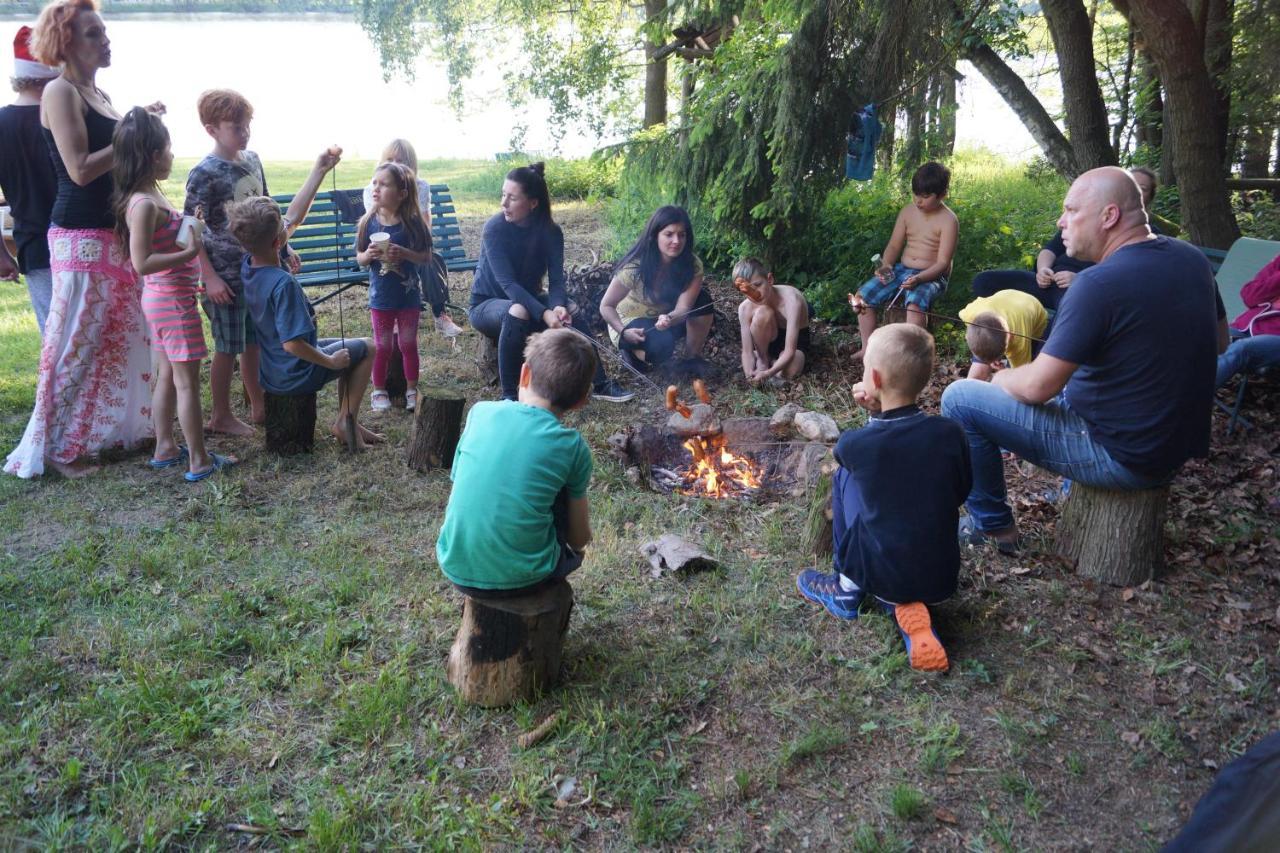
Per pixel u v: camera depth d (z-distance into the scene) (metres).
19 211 4.71
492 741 2.93
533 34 16.02
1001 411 3.69
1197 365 3.28
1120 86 12.08
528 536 2.93
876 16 6.55
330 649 3.33
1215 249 6.59
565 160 15.98
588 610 3.62
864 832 2.56
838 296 7.16
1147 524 3.65
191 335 4.50
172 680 3.13
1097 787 2.75
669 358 6.33
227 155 4.96
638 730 2.96
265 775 2.77
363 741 2.90
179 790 2.69
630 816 2.64
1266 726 2.98
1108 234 3.34
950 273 6.65
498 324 5.60
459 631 3.18
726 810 2.67
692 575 3.87
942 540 3.23
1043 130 8.73
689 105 7.90
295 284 4.64
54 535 4.12
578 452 3.02
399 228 5.42
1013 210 9.66
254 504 4.46
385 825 2.60
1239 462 4.72
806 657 3.34
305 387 4.76
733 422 5.06
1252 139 10.97
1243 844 2.16
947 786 2.76
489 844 2.55
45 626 3.44
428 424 4.81
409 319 5.55
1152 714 3.04
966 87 10.88
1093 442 3.53
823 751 2.89
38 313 4.91
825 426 4.91
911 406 3.30
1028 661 3.30
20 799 2.63
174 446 4.81
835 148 6.88
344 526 4.27
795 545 4.10
